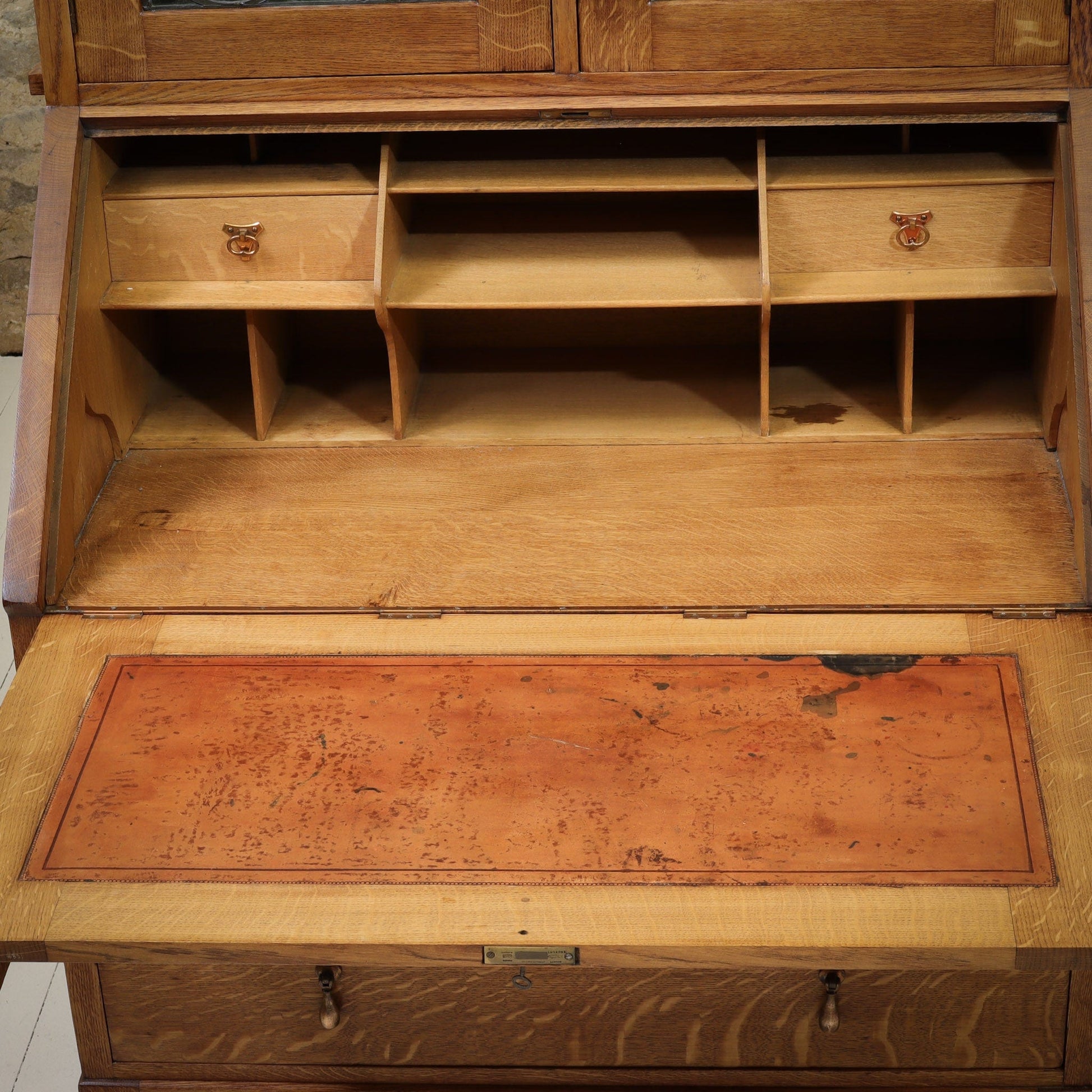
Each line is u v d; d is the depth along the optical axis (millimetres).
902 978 2287
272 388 2904
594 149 2754
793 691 2256
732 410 2865
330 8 2510
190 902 2023
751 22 2475
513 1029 2393
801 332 3121
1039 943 1925
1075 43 2459
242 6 2520
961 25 2459
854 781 2113
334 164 2742
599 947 1960
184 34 2543
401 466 2746
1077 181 2471
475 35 2512
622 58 2512
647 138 2779
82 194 2635
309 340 3170
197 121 2619
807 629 2354
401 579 2488
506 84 2543
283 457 2791
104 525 2623
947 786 2100
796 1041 2371
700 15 2475
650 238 2781
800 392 2914
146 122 2625
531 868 2033
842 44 2482
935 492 2609
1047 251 2633
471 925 1982
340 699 2283
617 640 2355
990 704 2215
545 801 2111
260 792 2148
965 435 2738
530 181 2650
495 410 2904
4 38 4617
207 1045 2445
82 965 2373
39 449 2480
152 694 2307
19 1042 3119
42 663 2361
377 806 2119
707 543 2527
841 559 2477
